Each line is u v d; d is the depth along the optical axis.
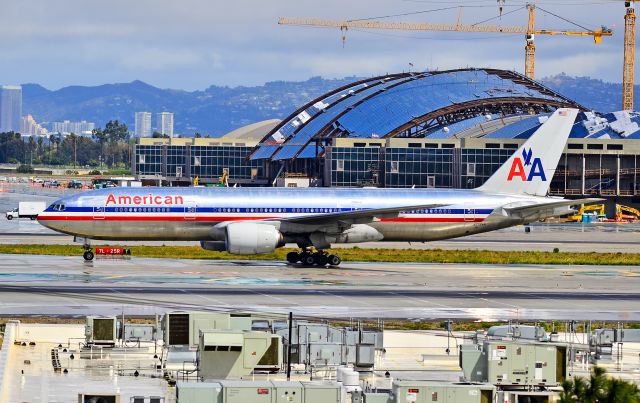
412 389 90.75
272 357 106.69
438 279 197.88
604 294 181.25
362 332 119.38
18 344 122.50
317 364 113.56
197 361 107.12
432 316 150.00
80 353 119.25
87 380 105.94
